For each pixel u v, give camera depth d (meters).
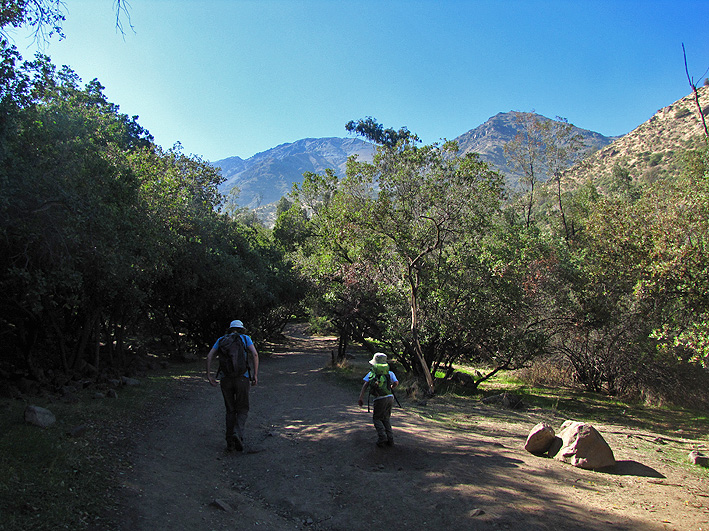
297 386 13.84
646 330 16.34
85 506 3.85
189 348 23.28
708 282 11.29
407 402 12.49
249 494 4.96
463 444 7.08
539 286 15.58
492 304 14.95
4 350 10.52
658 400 15.91
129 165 11.78
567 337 18.38
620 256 14.66
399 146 14.88
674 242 12.16
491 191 14.40
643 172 71.38
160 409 8.63
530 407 13.32
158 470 5.16
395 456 6.16
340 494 4.89
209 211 19.25
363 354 28.61
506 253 15.96
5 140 6.45
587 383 18.70
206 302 19.86
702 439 10.12
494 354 15.95
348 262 18.64
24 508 3.59
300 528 4.14
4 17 6.53
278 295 28.39
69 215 7.29
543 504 4.51
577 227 34.59
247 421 8.46
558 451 6.52
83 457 5.03
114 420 7.11
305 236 40.56
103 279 9.56
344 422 8.21
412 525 4.05
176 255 15.95
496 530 3.87
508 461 6.09
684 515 4.45
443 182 14.26
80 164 8.09
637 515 4.39
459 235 15.30
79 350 11.45
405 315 15.85
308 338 41.78
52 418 6.20
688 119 80.12
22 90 6.93
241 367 6.49
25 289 7.87
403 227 14.91
